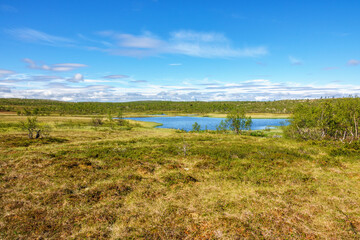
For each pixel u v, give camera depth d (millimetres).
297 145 27359
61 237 7191
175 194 11031
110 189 11305
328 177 14000
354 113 29281
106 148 22922
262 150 22672
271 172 14789
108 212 8906
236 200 10297
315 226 8023
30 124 33750
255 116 138625
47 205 9398
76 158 17500
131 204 9781
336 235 7438
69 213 8766
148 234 7363
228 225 7875
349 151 21219
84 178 13023
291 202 10086
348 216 8805
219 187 12094
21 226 7633
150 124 88688
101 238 7137
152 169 15484
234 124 52500
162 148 23469
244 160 18375
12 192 10688
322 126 32250
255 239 7086
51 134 41688
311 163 17656
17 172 13750
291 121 38812
